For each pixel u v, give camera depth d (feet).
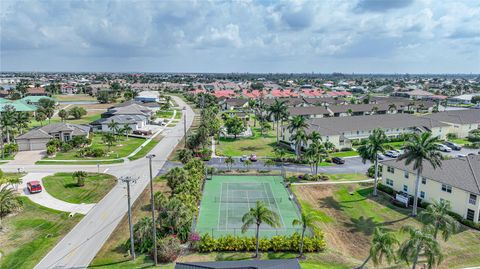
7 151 274.57
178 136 356.38
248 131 395.75
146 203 174.91
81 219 156.25
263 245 131.23
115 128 343.46
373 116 348.38
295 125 273.13
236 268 102.89
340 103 602.44
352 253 132.46
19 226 148.66
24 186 198.29
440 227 119.85
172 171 181.27
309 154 221.87
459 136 358.43
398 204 175.11
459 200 156.87
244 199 185.68
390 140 334.85
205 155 271.49
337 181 215.31
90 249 130.52
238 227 151.33
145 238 131.03
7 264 119.55
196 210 157.69
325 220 160.56
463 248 132.46
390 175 197.57
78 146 296.71
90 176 218.59
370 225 155.63
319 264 122.42
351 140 316.19
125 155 274.77
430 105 552.41
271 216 125.80
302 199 185.78
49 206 170.30
